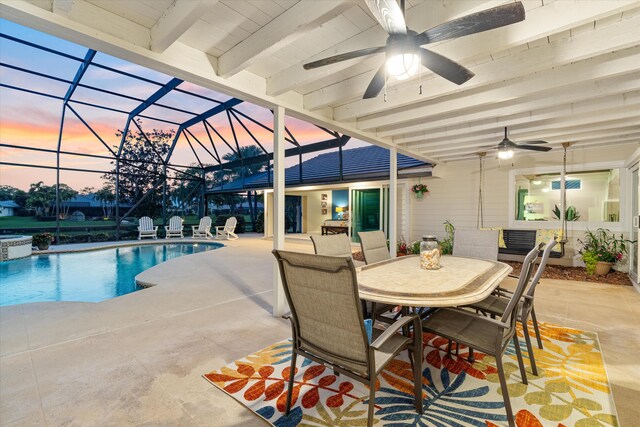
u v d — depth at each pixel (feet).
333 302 5.03
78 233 37.27
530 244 21.61
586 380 7.10
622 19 7.61
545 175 23.06
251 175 53.42
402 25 5.95
